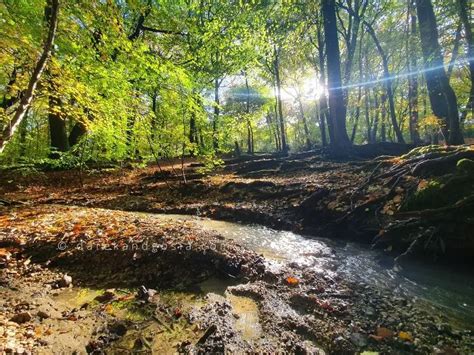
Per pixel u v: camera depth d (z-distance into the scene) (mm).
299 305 3688
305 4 15094
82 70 7168
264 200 9125
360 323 3314
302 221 7328
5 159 14422
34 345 2674
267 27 17031
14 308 3381
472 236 4742
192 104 8953
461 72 23172
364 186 7418
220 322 3277
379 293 4035
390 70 25422
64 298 3986
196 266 4824
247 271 4672
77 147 13008
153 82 8133
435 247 4988
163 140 11445
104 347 2910
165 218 8258
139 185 12562
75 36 6848
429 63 9664
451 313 3543
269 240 6418
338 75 12766
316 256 5453
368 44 24219
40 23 6844
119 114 8281
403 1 19297
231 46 14852
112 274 4668
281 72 27656
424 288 4195
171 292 4184
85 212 8070
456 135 8859
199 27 13195
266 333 3111
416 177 6531
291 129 49781
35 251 5254
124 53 7203
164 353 2812
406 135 37656
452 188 5473
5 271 4469
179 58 14359
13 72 6820
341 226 6691
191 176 13609
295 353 2824
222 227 7480
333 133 13227
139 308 3689
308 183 9219
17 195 10875
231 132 13828
